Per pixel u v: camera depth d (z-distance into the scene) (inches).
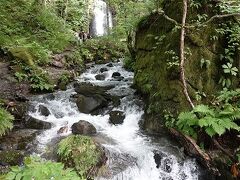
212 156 196.7
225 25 228.1
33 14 494.0
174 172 197.8
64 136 226.5
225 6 231.3
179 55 228.7
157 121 232.1
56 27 506.6
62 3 600.1
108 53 544.1
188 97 211.2
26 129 238.1
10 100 277.3
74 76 396.2
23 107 265.1
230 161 193.9
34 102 280.7
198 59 226.7
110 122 253.1
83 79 393.1
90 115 267.4
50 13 523.5
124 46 575.8
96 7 740.7
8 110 252.7
